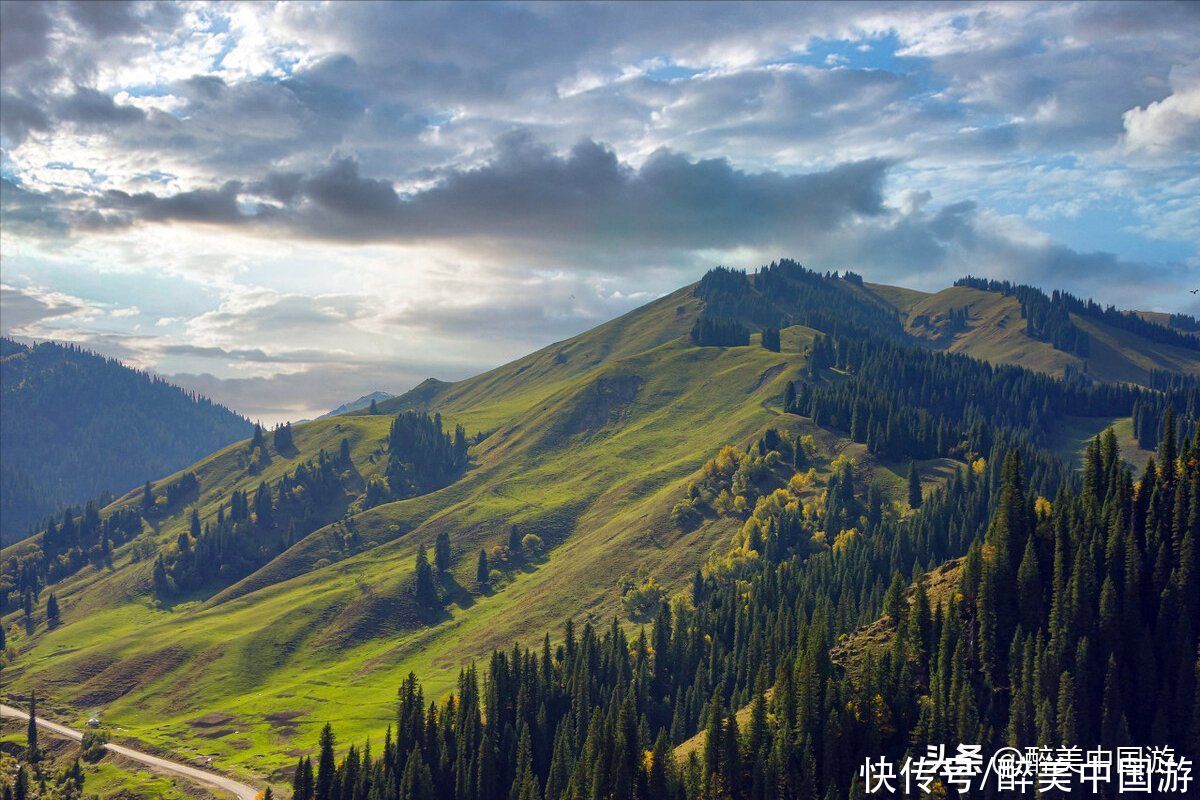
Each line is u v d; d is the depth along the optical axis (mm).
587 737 173125
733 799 150375
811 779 146125
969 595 167000
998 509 176375
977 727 146500
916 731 147750
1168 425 174250
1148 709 149125
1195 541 157250
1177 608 154250
